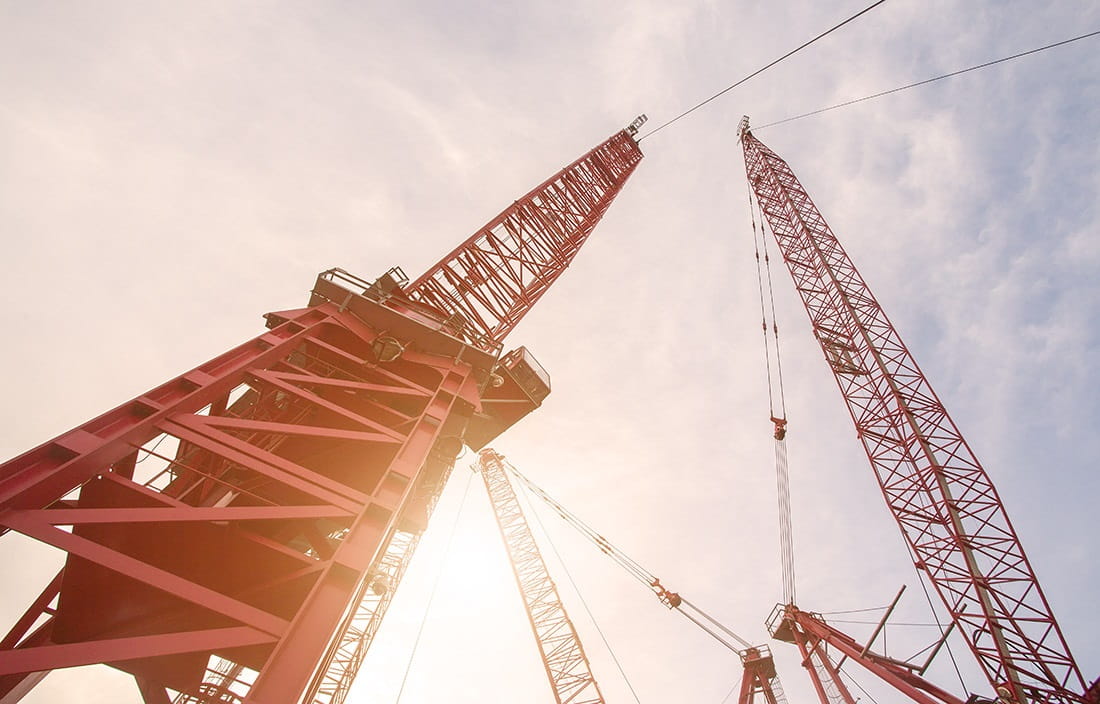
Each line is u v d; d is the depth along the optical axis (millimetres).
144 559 13898
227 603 10352
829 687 44344
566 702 48375
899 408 39656
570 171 46844
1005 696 28234
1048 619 29094
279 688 9391
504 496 68500
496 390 26047
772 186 65750
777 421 53438
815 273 52812
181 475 16734
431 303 25781
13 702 13008
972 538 33062
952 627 31875
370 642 45281
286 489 16453
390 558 46562
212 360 15062
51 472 10484
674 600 61594
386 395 20203
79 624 14422
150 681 15953
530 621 55125
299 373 18312
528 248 34219
